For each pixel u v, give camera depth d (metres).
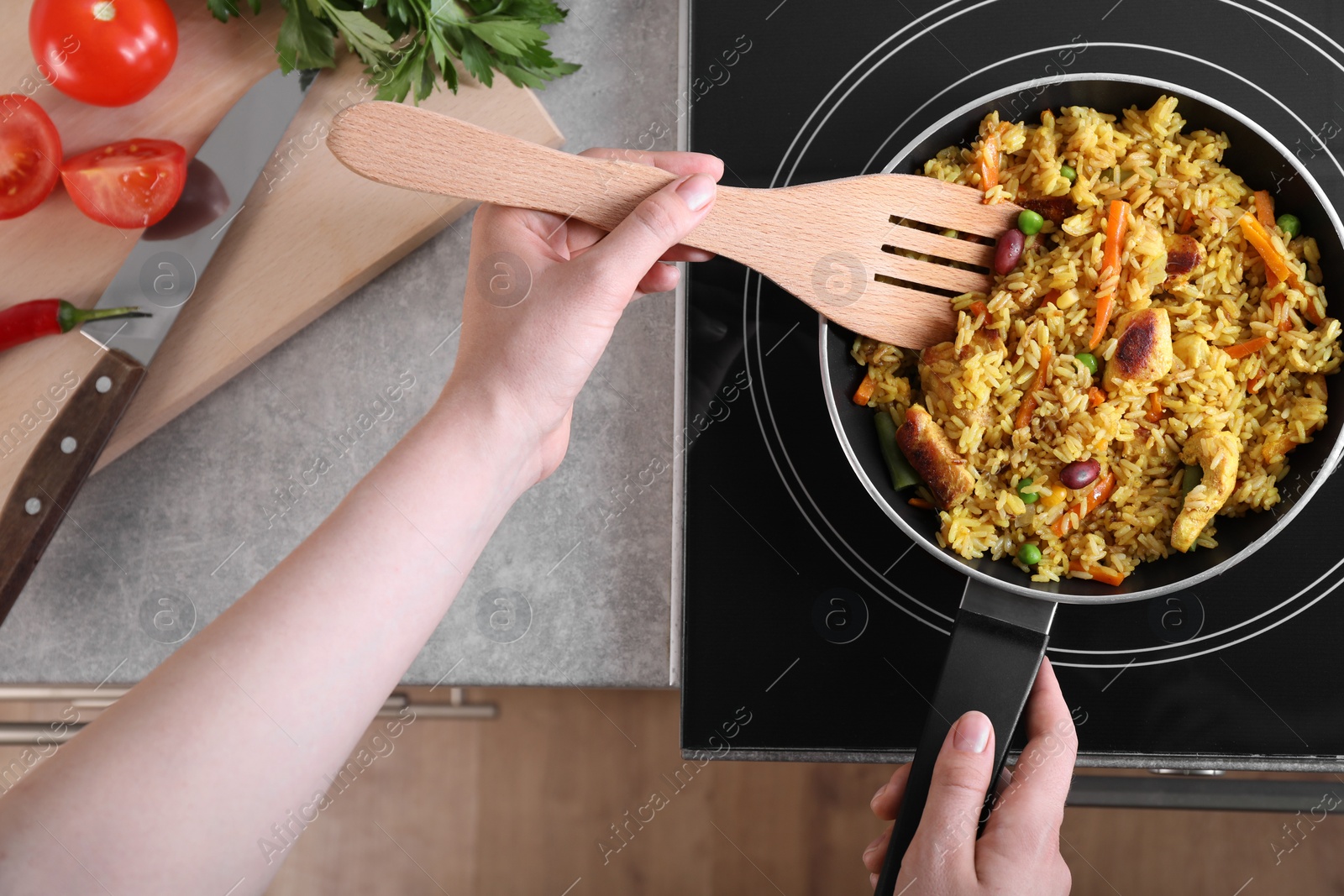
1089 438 0.89
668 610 1.13
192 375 1.13
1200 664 1.04
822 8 1.15
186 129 1.17
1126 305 0.90
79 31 1.05
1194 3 1.10
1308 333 0.87
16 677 1.15
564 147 1.19
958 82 1.12
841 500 1.10
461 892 1.64
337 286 1.14
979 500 0.94
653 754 1.61
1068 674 1.05
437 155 0.83
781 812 1.59
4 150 1.07
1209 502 0.86
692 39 1.15
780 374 1.11
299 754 0.72
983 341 0.91
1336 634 1.02
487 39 1.08
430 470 0.83
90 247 1.15
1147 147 0.93
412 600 0.79
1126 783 1.12
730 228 0.90
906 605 1.08
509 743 1.63
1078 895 1.53
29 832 0.62
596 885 1.62
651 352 1.17
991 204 0.93
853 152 1.13
